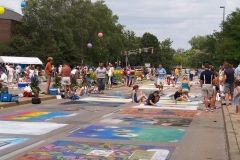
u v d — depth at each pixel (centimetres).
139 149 1052
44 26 9288
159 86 3444
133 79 4744
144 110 1986
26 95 2362
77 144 1100
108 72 3809
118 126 1445
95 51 10094
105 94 3020
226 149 1087
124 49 11919
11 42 9050
